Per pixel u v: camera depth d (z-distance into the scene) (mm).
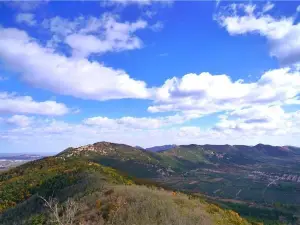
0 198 71938
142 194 34844
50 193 59219
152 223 26969
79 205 32906
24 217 46969
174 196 39031
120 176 67625
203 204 40750
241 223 37281
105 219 28875
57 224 22297
